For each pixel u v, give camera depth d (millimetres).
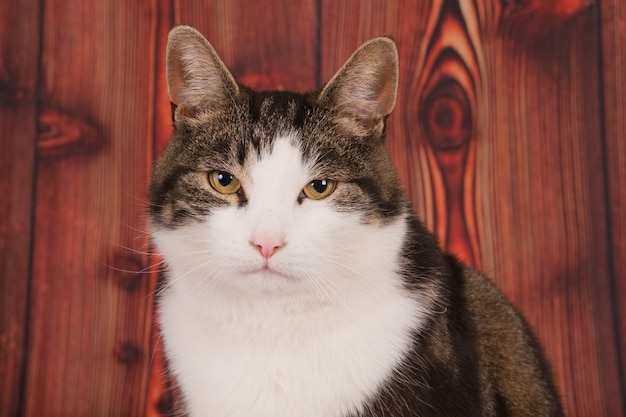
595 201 2787
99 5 2787
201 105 1926
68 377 2811
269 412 1825
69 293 2795
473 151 2803
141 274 2785
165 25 2789
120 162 2795
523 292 2789
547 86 2787
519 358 2031
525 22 2787
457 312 1942
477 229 2797
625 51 2783
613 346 2785
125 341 2805
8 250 2787
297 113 1870
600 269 2789
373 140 1914
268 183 1780
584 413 2783
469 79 2793
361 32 2793
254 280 1754
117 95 2793
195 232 1818
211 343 1869
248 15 2789
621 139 2787
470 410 1840
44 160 2793
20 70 2787
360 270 1819
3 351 2801
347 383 1796
